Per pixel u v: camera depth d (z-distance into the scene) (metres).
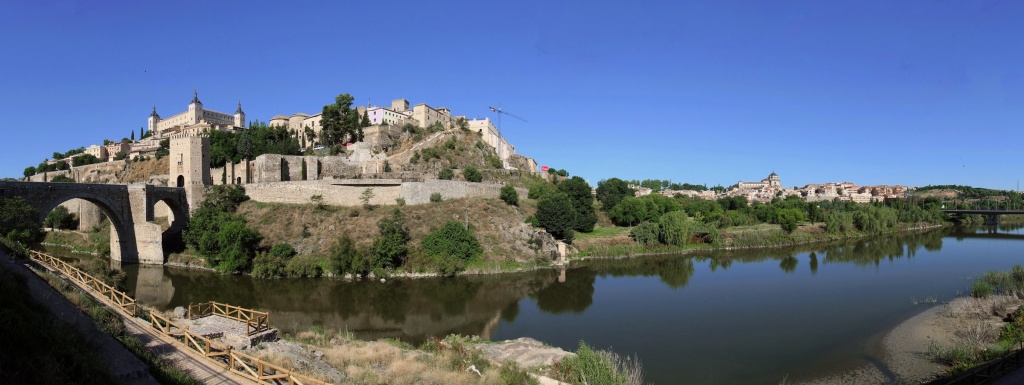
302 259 73.44
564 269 82.25
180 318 34.22
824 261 91.62
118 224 80.50
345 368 29.38
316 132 158.50
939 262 88.69
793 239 120.00
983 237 134.38
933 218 170.25
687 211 154.62
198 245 80.06
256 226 84.50
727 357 40.62
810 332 47.00
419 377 28.16
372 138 141.62
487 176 134.62
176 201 90.38
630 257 96.12
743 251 106.25
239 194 94.81
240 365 24.56
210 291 63.09
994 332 41.66
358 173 122.88
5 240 38.88
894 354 40.22
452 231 78.12
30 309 20.28
